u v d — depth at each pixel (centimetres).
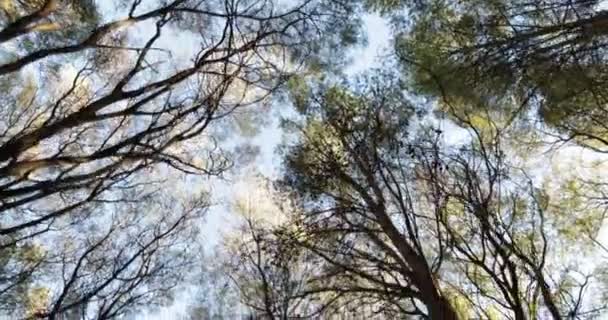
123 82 596
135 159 592
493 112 729
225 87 625
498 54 725
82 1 658
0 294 601
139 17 626
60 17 652
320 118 771
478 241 605
